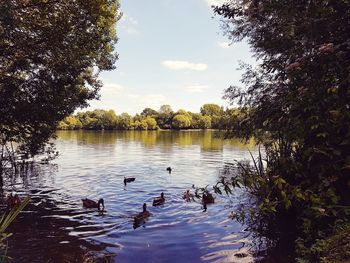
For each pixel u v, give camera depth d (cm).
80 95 2216
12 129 1986
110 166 2764
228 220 1198
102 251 914
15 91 1777
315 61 611
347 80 537
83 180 2095
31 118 1881
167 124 13662
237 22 1303
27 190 1772
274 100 963
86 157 3475
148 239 1013
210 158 3372
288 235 967
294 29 675
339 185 643
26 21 1634
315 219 658
